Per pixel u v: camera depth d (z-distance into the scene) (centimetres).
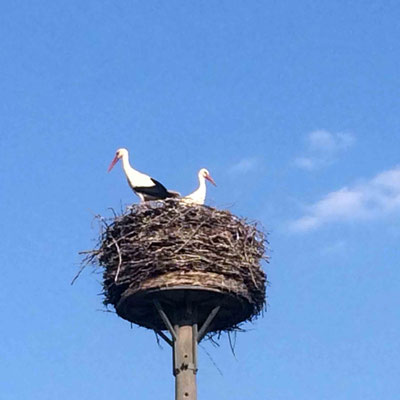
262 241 1923
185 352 1805
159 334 1864
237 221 1895
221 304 1866
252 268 1869
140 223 1862
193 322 1834
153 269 1806
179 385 1780
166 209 1869
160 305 1822
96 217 1903
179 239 1825
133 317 1906
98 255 1891
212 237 1841
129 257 1842
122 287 1858
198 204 1886
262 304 1920
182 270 1803
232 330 1961
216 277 1809
